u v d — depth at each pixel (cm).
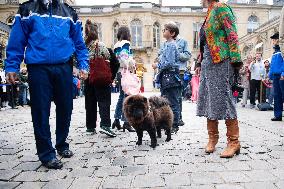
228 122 404
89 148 457
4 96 1228
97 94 534
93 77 520
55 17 369
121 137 539
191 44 4238
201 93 425
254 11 4153
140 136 473
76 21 400
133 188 291
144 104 442
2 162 384
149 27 4062
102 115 534
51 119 816
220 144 471
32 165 370
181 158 393
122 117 594
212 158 391
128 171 342
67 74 383
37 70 361
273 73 757
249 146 456
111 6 4156
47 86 366
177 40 633
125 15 4031
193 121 755
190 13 4203
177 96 580
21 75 1287
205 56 415
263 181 304
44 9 366
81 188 293
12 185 303
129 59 580
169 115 498
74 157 405
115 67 550
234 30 391
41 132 362
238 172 332
